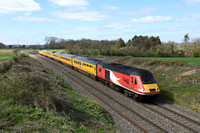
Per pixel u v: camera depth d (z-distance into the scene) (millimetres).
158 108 12430
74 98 12781
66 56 36406
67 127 7395
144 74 13898
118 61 34531
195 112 11734
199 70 18922
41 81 12617
